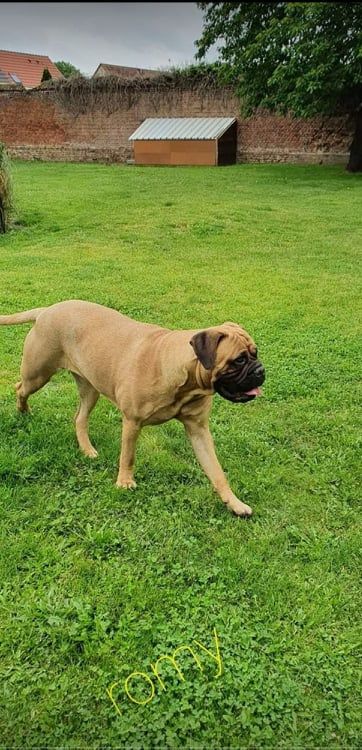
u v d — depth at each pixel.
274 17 14.89
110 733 1.77
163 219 9.13
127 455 2.87
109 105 20.61
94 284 6.10
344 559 2.48
